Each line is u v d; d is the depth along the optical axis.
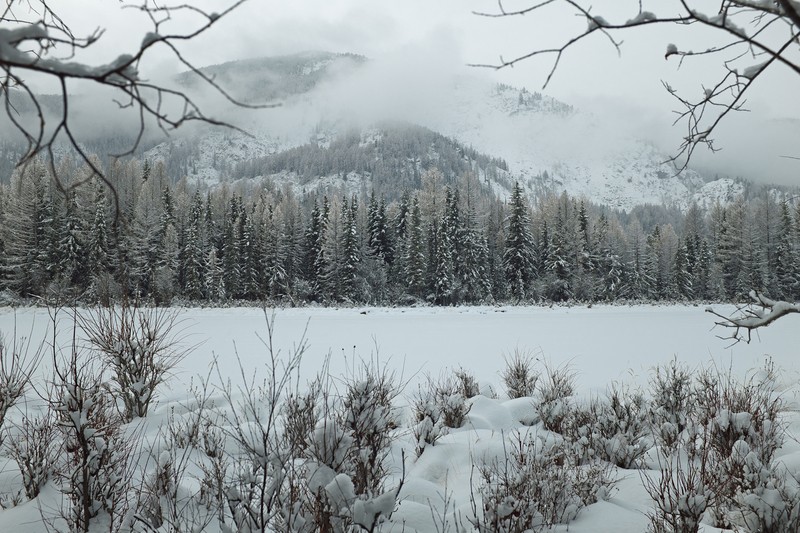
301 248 51.03
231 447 4.40
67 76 1.03
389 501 2.40
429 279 45.38
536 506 3.26
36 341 12.15
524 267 46.41
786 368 10.05
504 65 1.45
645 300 47.94
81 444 3.09
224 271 45.47
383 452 4.60
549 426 5.78
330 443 3.00
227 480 3.55
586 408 5.88
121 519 2.99
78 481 3.18
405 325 22.14
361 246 47.16
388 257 50.78
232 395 6.70
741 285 48.19
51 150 1.04
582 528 3.23
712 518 3.42
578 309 37.16
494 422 6.18
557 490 3.46
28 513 3.17
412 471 4.54
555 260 47.12
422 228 45.84
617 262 50.09
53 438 4.05
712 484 3.33
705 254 54.41
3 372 4.36
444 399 6.16
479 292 44.94
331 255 45.44
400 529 3.06
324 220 51.19
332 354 12.91
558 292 46.75
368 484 3.44
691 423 4.84
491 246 53.47
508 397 8.13
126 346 5.56
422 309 35.12
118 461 3.33
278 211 50.41
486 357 12.69
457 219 46.31
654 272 56.00
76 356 3.49
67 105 1.05
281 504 2.64
